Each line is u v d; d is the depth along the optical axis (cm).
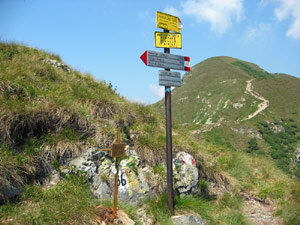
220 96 11444
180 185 483
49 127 448
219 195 554
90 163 428
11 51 653
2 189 337
